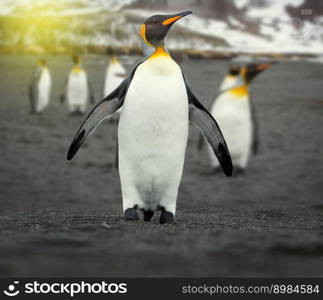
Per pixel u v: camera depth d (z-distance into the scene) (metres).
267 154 14.39
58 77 33.31
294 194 10.27
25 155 13.12
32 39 61.50
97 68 39.06
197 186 10.78
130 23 73.50
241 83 11.82
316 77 34.97
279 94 26.88
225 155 5.22
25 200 9.07
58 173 11.53
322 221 5.64
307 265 2.80
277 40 74.81
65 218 5.37
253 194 10.18
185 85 4.90
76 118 19.52
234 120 11.62
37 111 20.66
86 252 3.07
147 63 4.79
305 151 14.88
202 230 4.06
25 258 2.91
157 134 4.73
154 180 4.83
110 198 9.55
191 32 70.81
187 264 2.80
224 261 2.86
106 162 12.80
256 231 3.99
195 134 17.00
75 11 81.94
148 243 3.35
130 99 4.75
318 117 20.48
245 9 86.44
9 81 30.17
